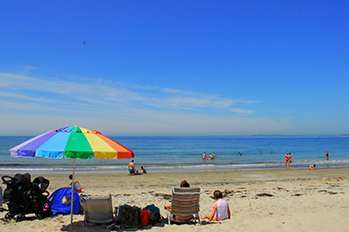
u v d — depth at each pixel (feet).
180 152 184.85
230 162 116.67
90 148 16.72
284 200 34.22
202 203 33.30
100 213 21.18
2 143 284.61
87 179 59.31
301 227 20.30
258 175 68.95
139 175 67.56
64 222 22.48
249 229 20.08
